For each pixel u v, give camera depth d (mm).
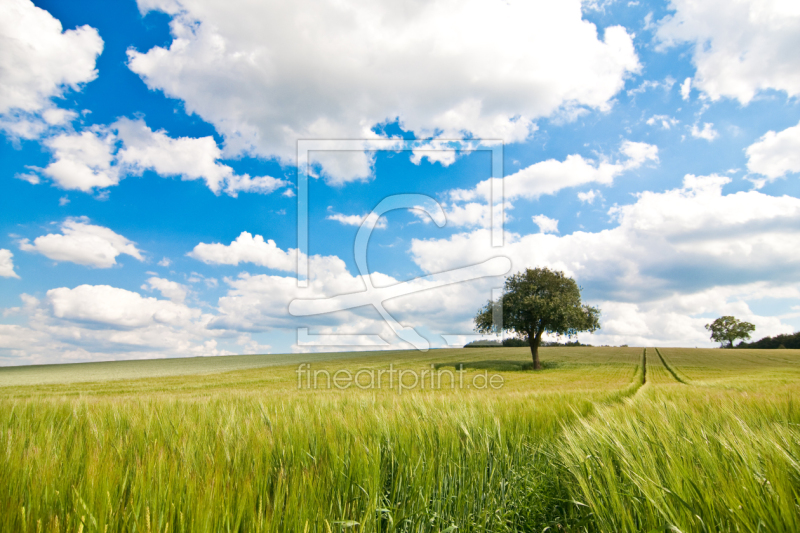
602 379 37656
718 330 117938
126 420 4613
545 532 2789
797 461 2107
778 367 52250
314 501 2137
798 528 1570
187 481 2045
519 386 28406
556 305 48500
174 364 62219
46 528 1729
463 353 66375
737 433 2732
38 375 51094
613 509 2094
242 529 1881
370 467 2730
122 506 1978
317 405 5809
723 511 1764
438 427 3789
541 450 3619
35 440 3441
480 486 2922
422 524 2436
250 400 7297
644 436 2932
